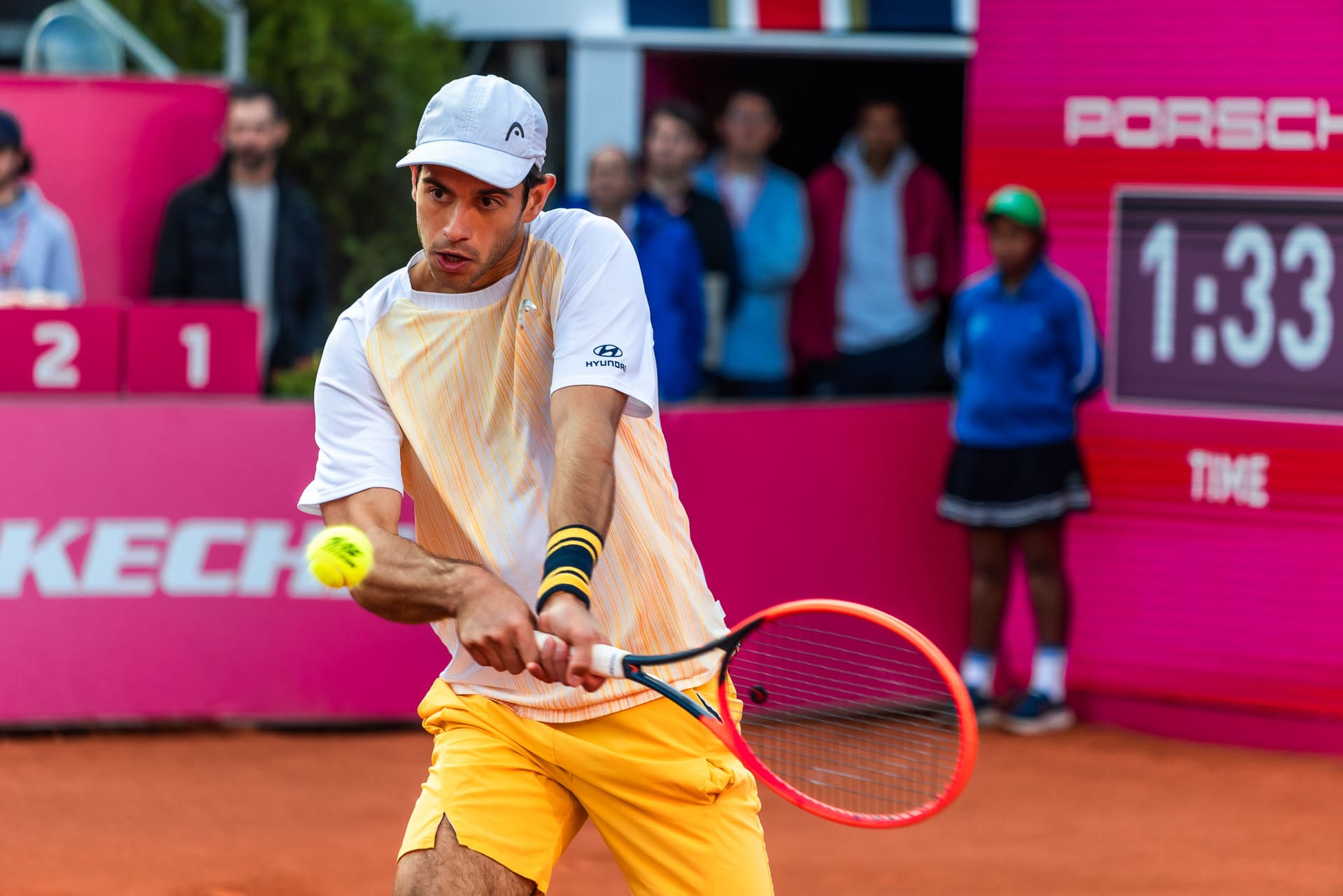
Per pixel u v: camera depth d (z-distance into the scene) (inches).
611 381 387.9
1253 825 807.1
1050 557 983.0
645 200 1155.3
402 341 407.2
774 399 1285.7
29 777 826.2
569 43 1358.3
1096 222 996.6
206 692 898.7
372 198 1328.7
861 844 770.2
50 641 884.0
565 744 407.2
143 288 1168.8
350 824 769.6
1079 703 1017.5
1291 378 949.8
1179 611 983.6
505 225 379.6
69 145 1147.3
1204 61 963.3
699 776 406.0
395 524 403.9
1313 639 949.2
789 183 1285.7
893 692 981.8
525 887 410.0
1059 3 999.0
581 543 366.6
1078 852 759.1
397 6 1331.2
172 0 1386.6
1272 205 951.0
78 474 884.6
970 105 1030.4
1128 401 992.2
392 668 917.2
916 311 1314.0
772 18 1358.3
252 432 901.2
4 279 1067.3
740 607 952.9
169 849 725.3
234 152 1093.1
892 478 1004.6
